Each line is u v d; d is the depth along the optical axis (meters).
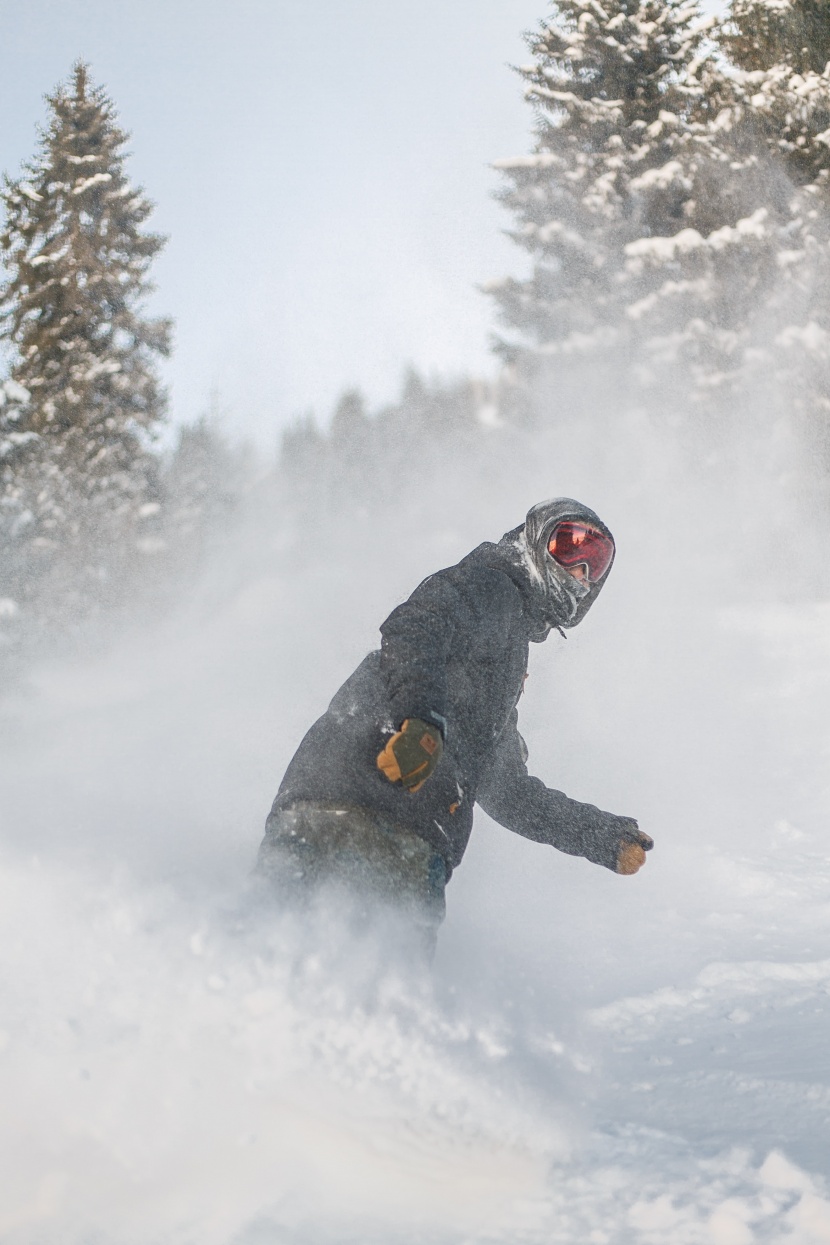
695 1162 1.56
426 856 2.09
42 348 25.62
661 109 23.75
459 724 2.19
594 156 23.31
